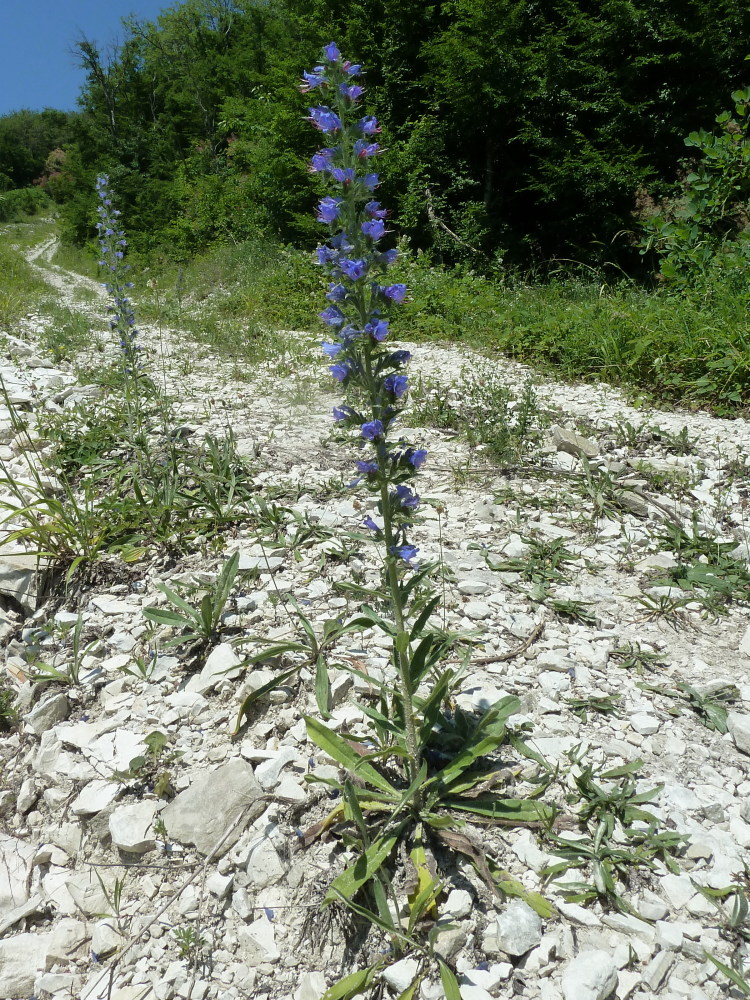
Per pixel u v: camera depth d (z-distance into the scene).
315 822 0.70
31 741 0.85
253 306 3.51
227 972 0.60
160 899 0.66
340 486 1.39
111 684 0.90
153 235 7.92
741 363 1.92
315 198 5.41
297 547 1.17
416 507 0.68
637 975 0.56
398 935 0.57
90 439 1.54
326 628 0.92
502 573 1.13
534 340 2.49
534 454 1.60
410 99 5.21
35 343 2.66
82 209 9.75
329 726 0.79
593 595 1.09
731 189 2.61
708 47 4.19
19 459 1.48
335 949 0.60
